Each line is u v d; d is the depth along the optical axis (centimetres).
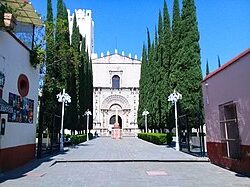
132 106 6812
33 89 1448
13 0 1186
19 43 1250
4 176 1023
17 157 1240
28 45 1426
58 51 2377
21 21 1403
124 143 3381
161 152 2030
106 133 6656
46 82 2256
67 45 2456
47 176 1041
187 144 1970
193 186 845
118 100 6838
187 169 1223
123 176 1042
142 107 4869
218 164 1318
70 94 2902
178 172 1137
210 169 1215
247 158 1019
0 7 1036
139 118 5150
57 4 2709
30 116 1416
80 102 3656
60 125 2366
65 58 2428
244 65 1023
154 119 3394
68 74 2533
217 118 1307
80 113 3647
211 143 1411
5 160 1105
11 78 1162
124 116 6775
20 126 1276
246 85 1011
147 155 1798
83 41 4191
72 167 1305
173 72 2189
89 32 8600
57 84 2339
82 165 1382
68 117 2859
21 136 1293
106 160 1521
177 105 2295
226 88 1191
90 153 1980
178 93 2073
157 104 3198
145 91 4491
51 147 1909
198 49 2022
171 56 2334
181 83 2056
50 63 2325
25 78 1327
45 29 2217
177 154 1855
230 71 1149
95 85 6900
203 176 1033
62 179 977
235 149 1165
